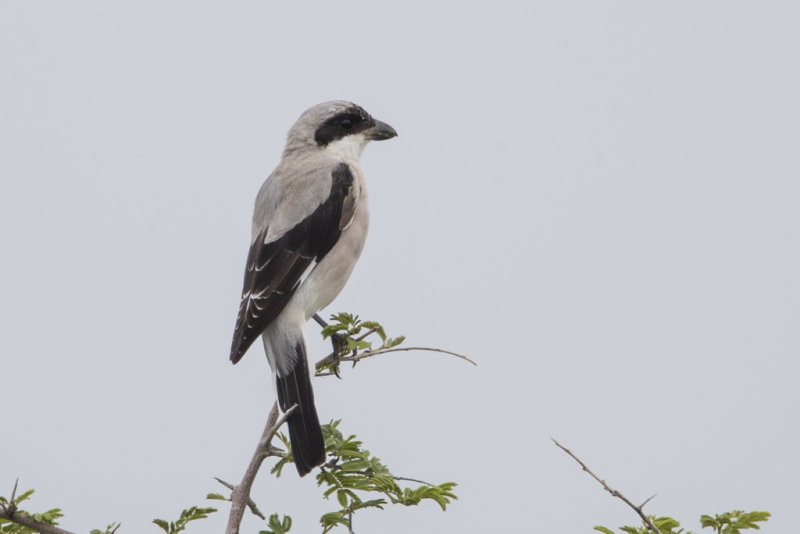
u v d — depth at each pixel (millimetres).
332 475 6582
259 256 9133
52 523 5891
